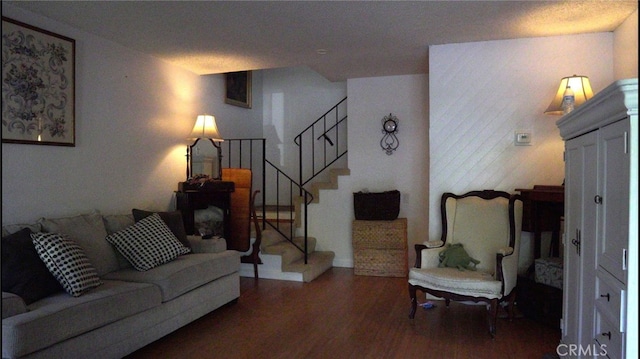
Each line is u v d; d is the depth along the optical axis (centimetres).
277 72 671
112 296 272
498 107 403
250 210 502
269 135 675
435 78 416
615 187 180
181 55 438
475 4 309
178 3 304
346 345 314
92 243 327
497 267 335
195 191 451
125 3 303
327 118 645
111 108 391
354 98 562
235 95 599
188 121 498
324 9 316
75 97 355
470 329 344
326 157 645
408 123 543
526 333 335
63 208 346
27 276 257
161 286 312
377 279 503
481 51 405
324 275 523
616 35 365
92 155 372
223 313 384
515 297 360
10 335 214
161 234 357
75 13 321
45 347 230
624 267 167
